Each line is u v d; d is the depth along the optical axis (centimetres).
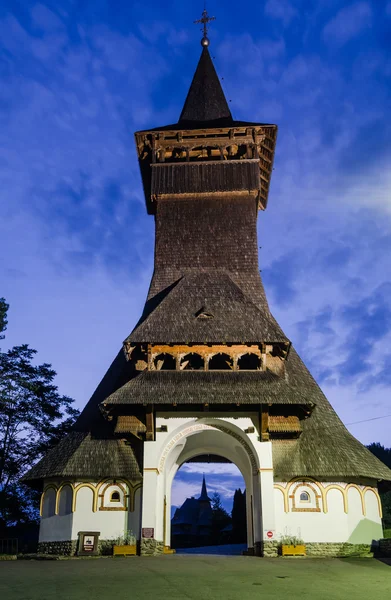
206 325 3759
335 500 3431
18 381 4641
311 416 3747
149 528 3259
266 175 5106
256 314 3869
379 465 3697
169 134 4669
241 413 3497
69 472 3412
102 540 3341
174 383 3519
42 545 3434
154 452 3406
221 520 8838
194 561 2855
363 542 3416
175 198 4597
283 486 3447
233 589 2022
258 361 3691
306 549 3306
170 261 4416
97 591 1914
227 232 4484
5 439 4784
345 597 1916
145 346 3666
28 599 1758
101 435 3612
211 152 4834
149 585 2061
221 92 5328
